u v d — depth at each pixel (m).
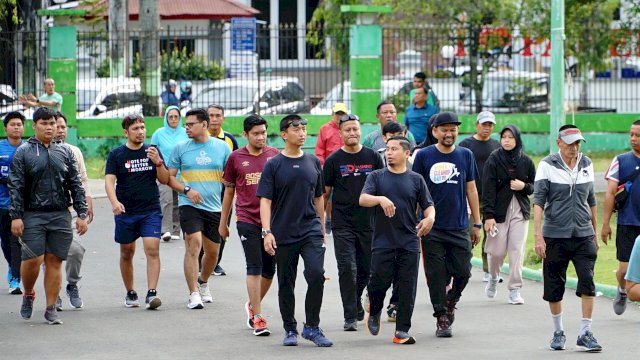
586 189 20.25
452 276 21.36
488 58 56.78
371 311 20.92
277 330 21.77
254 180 21.53
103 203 42.22
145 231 23.64
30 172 21.77
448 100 56.47
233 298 25.11
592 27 60.38
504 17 58.69
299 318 23.06
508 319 22.84
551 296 20.14
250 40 58.84
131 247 23.81
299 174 20.33
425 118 35.19
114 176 23.58
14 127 24.48
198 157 23.84
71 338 20.94
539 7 58.12
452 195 21.03
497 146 26.06
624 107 59.03
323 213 20.78
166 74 59.88
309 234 20.31
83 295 25.47
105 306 24.17
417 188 20.41
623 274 22.59
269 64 66.12
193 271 23.88
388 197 20.23
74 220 26.94
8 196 24.72
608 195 22.70
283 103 56.12
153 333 21.41
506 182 24.53
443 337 21.03
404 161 20.42
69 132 53.59
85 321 22.53
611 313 23.53
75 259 23.70
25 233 21.86
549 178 20.28
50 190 21.91
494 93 57.97
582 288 19.95
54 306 22.25
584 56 58.72
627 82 59.00
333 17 65.81
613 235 33.84
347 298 21.55
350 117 21.58
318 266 20.22
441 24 59.34
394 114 26.94
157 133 29.47
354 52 53.38
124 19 62.28
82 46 56.41
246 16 75.94
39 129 21.91
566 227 20.09
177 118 29.44
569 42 58.47
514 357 19.34
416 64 62.53
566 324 22.34
